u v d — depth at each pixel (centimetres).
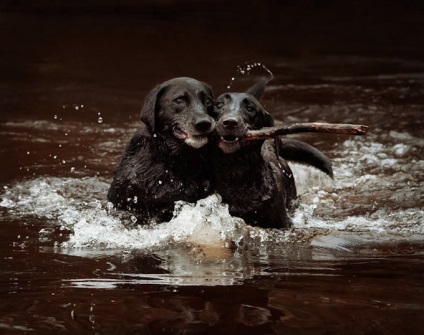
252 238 1995
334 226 2164
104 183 2562
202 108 2033
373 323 1384
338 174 2769
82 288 1577
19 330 1354
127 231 2019
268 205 2086
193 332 1334
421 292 1562
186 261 1786
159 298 1509
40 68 4681
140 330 1348
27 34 5606
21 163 2781
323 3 6750
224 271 1711
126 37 5600
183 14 6394
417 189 2561
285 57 5125
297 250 1908
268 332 1336
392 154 3011
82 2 6625
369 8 6638
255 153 2078
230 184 2073
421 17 6381
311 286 1603
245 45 5438
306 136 3291
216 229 2005
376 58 5150
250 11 6519
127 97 4028
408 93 4159
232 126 1955
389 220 2228
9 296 1528
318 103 3894
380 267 1755
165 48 5291
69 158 2873
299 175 2702
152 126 2059
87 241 1941
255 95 2242
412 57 5181
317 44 5547
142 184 2108
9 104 3828
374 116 3641
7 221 2127
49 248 1881
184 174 2095
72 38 5528
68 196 2398
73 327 1365
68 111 3700
